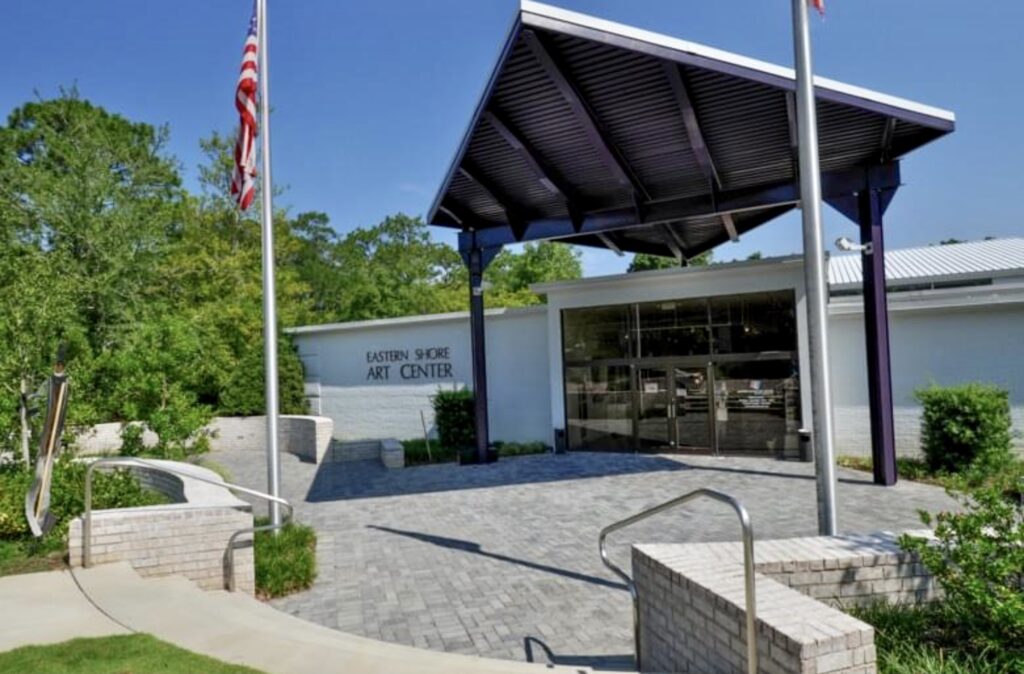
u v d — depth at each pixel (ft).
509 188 44.68
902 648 11.73
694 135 33.32
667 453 50.29
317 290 151.74
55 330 31.27
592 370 53.31
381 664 13.26
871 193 36.42
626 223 46.91
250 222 95.25
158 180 90.07
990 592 11.34
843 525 27.61
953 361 42.04
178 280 80.94
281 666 13.05
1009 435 36.76
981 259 60.44
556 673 12.93
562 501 35.01
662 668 13.89
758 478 39.17
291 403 66.49
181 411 46.42
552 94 31.78
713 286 48.60
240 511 21.88
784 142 36.99
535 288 54.08
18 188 70.79
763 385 47.29
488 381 58.34
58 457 27.68
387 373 64.08
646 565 14.66
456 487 40.55
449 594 21.09
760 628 10.28
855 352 44.60
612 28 26.58
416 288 121.80
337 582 22.63
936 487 34.81
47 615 16.10
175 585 18.74
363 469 50.47
